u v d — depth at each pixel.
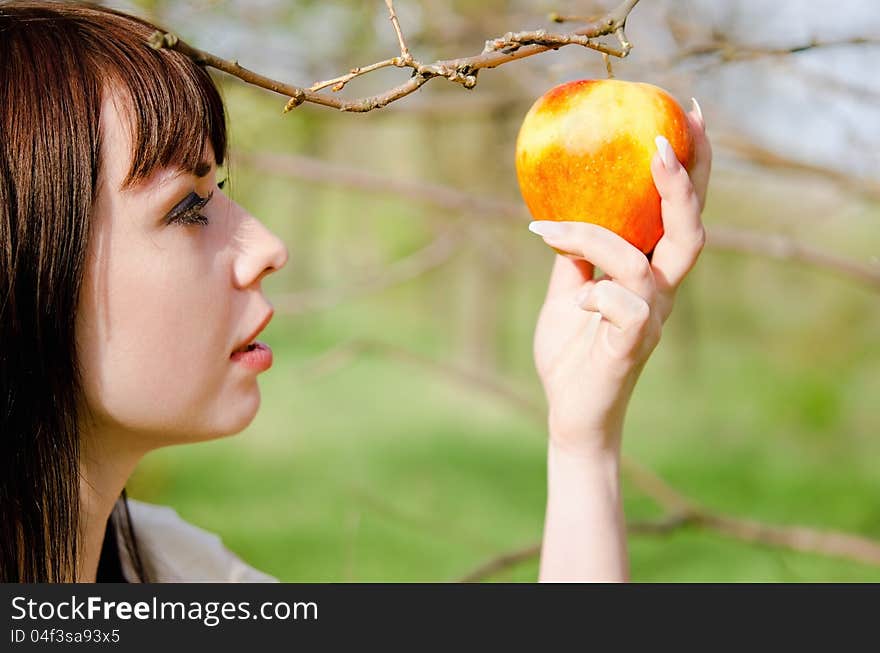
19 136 1.21
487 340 13.62
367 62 2.83
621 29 1.20
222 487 7.32
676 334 12.65
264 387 11.32
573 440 1.40
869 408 9.59
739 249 2.86
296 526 6.29
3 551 1.27
